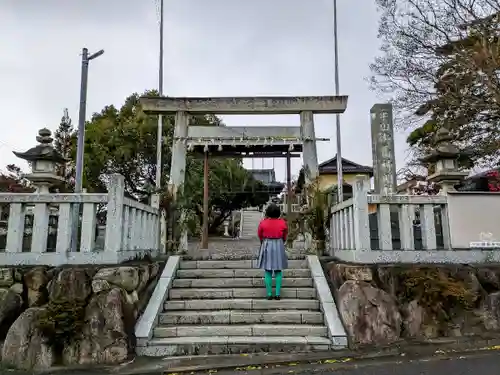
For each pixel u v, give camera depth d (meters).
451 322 5.36
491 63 8.73
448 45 9.74
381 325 5.16
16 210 5.61
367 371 4.24
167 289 6.17
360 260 5.95
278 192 24.56
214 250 10.59
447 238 6.20
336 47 11.66
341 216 7.05
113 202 5.63
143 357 4.83
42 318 4.68
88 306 4.88
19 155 6.65
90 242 5.57
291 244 8.66
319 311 5.81
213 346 4.96
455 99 10.06
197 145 9.69
